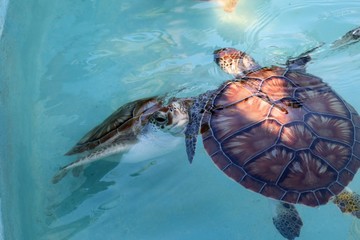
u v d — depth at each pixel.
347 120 1.46
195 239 1.43
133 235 1.45
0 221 1.38
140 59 1.83
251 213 1.48
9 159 1.54
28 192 1.52
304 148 1.39
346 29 1.85
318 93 1.53
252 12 1.96
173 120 1.54
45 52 1.88
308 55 1.73
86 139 1.57
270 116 1.45
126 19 1.99
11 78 1.71
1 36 1.74
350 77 1.65
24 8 1.93
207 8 2.01
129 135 1.54
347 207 1.38
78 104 1.72
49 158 1.59
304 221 1.45
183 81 1.71
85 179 1.56
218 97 1.56
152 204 1.50
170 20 1.97
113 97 1.73
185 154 1.59
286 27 1.88
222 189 1.52
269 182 1.38
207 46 1.84
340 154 1.40
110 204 1.50
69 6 2.05
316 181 1.37
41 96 1.75
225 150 1.45
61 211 1.49
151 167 1.58
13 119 1.63
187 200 1.51
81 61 1.85
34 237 1.44
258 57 1.75
